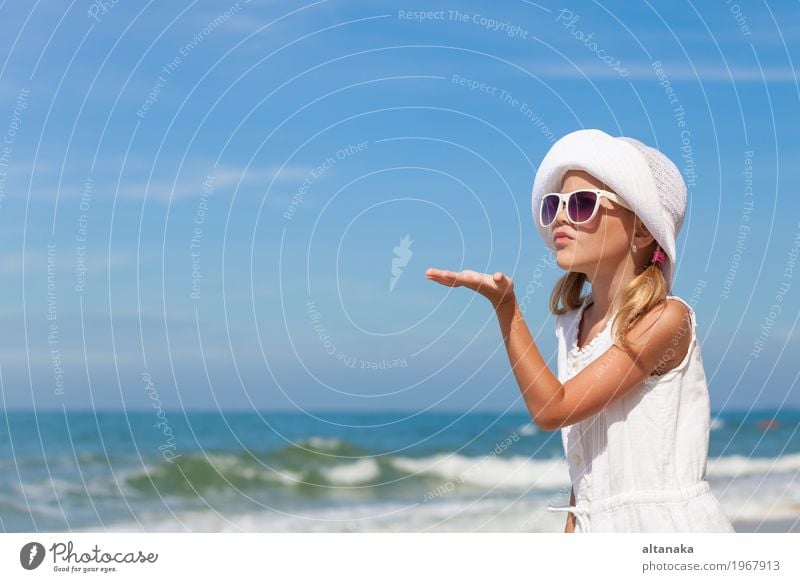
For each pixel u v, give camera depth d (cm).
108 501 1248
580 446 241
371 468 1481
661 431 227
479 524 1066
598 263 231
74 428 2009
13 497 1255
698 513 226
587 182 229
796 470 1470
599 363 226
